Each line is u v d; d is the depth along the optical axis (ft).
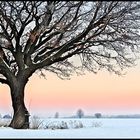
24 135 56.29
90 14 80.02
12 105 80.18
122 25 82.58
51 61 82.02
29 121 81.00
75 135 55.36
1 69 80.59
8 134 58.08
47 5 75.92
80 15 79.61
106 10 78.84
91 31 82.28
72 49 85.05
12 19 78.69
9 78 80.33
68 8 78.18
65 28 79.25
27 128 77.97
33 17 78.89
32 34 80.07
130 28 83.30
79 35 80.89
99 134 56.95
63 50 81.61
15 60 82.48
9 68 82.02
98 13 79.30
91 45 84.84
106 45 86.33
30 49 82.33
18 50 81.76
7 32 82.12
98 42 84.17
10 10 76.02
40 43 83.56
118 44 86.53
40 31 79.00
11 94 80.48
